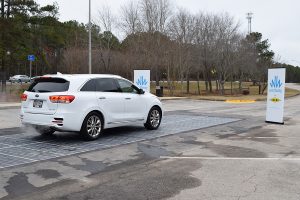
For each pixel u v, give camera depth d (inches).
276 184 244.1
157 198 216.5
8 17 1594.5
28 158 311.0
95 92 396.5
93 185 240.7
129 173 269.7
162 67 1658.5
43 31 1668.3
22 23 1600.6
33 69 3299.7
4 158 309.9
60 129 366.3
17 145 364.8
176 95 1519.4
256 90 2161.7
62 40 1897.1
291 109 909.8
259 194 223.3
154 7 1565.0
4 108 757.9
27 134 431.5
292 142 402.6
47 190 229.6
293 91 2402.8
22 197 216.4
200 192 227.1
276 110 573.9
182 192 227.3
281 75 565.9
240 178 258.1
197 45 1600.6
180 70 1644.9
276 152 347.3
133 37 1600.6
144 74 763.4
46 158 311.7
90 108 384.5
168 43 1544.0
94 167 285.1
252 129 506.0
